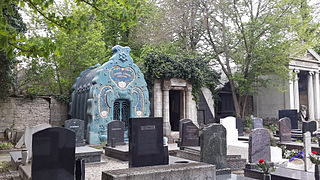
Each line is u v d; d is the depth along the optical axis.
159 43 24.28
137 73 19.84
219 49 27.67
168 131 19.67
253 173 9.28
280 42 24.23
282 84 28.70
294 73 25.19
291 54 25.98
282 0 22.97
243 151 12.72
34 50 6.47
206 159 9.41
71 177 7.36
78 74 24.77
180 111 22.22
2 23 5.24
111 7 17.48
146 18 25.73
